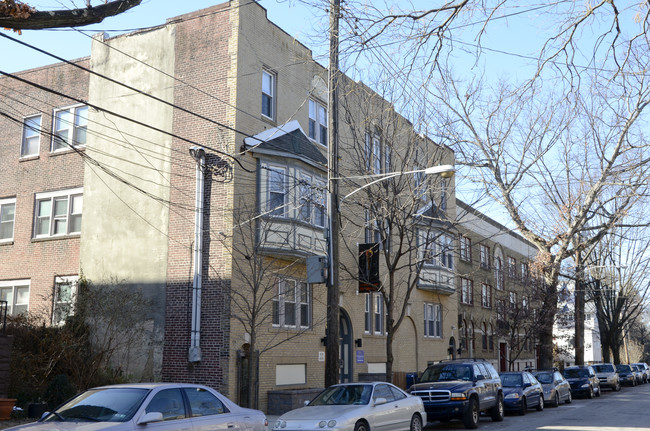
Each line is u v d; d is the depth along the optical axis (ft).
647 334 263.49
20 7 29.71
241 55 70.79
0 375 55.72
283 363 71.31
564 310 129.08
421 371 101.65
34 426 28.86
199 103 71.56
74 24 31.53
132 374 68.44
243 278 66.33
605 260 152.05
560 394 88.33
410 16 33.65
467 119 87.66
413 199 65.51
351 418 43.24
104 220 75.25
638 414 71.82
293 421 43.21
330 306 54.60
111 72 78.13
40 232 80.69
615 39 32.91
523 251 169.27
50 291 77.41
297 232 70.54
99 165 70.69
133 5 33.01
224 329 65.46
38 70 83.92
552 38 33.65
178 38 74.54
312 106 83.30
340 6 35.55
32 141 83.61
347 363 83.10
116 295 68.69
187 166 71.00
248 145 69.46
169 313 68.69
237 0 71.36
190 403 32.35
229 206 67.26
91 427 27.84
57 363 64.59
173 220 70.69
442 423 65.36
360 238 86.79
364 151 68.69
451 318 116.67
